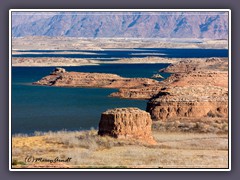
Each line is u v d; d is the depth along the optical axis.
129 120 76.06
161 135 80.88
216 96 94.88
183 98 94.62
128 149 71.69
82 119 88.81
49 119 87.88
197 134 81.44
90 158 68.56
